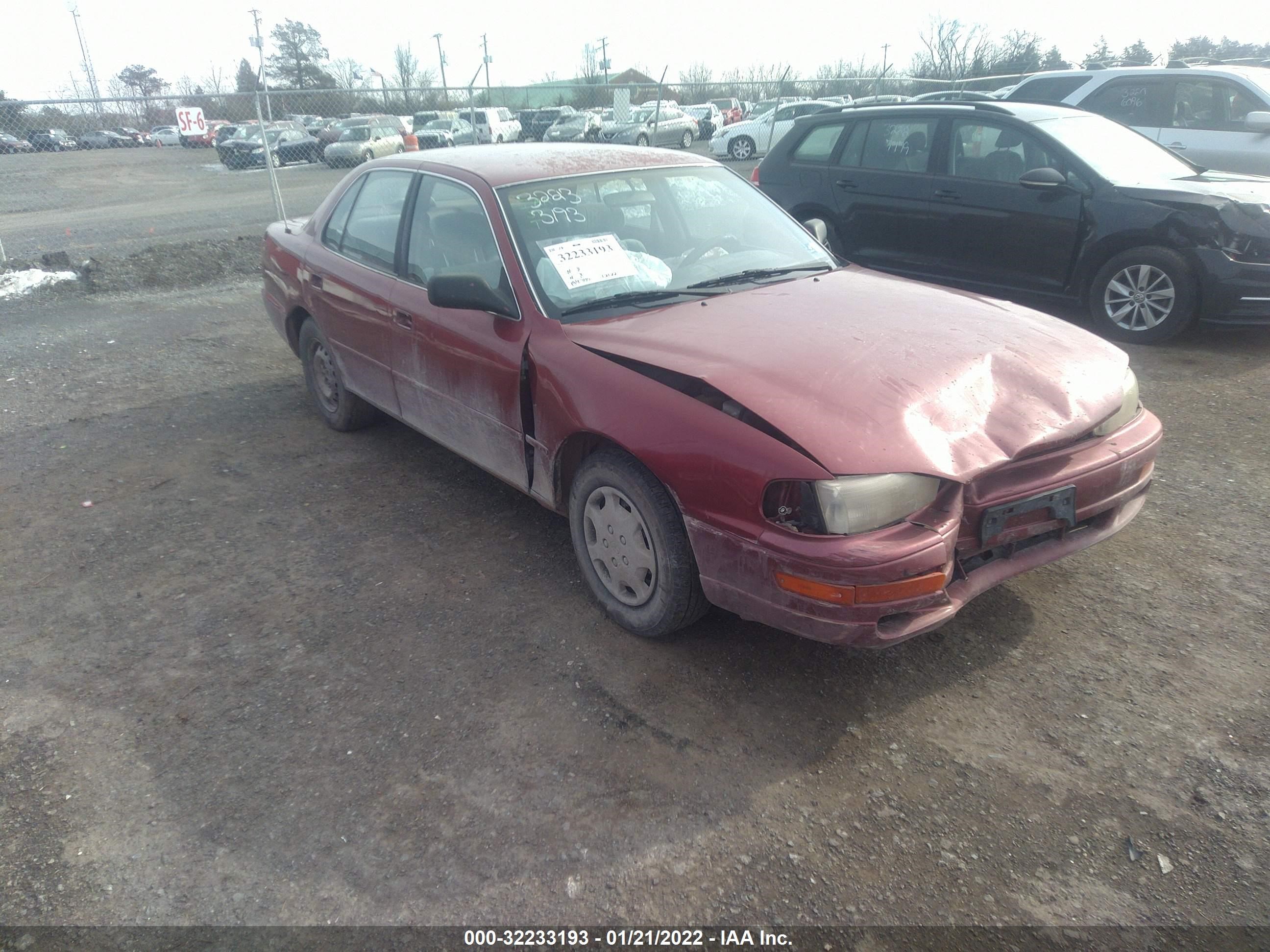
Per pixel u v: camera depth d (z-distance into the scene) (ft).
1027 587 11.57
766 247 13.48
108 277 31.09
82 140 114.83
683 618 10.05
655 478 9.73
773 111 76.84
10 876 7.64
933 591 8.38
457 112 68.49
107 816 8.25
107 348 23.73
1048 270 22.06
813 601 8.37
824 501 8.22
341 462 16.11
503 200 12.21
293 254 16.83
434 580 12.12
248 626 11.16
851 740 9.00
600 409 9.99
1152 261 20.42
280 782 8.61
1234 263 19.44
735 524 8.82
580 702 9.62
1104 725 9.10
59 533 13.65
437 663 10.33
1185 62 38.86
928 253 24.04
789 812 8.13
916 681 9.84
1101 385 10.02
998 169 22.44
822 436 8.46
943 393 9.19
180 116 37.83
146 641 10.91
